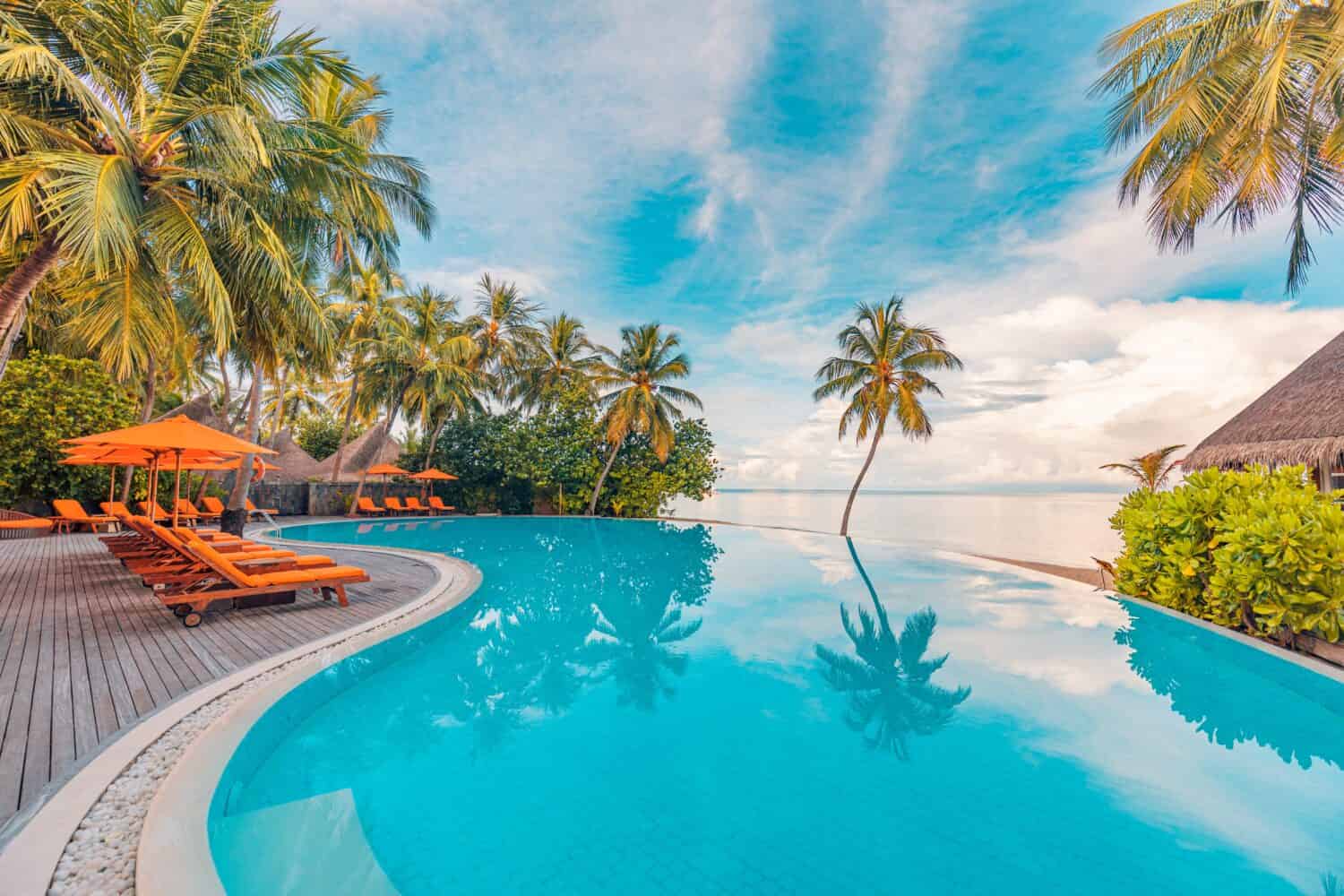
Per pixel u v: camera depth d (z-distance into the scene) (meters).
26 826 2.37
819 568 11.85
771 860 2.71
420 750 3.84
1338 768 3.64
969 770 3.58
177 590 6.31
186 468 11.03
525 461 23.09
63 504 13.12
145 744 3.15
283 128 8.51
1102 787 3.38
